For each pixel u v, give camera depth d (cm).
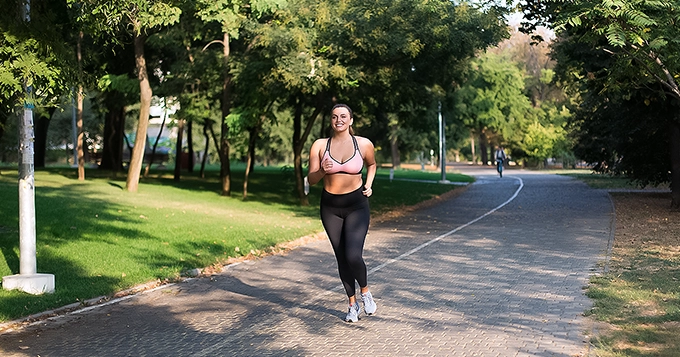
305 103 2672
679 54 1177
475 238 1519
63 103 1157
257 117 2334
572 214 2002
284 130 6088
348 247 771
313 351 671
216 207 2172
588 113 2755
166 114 3206
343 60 2067
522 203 2491
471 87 5150
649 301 826
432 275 1078
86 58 1135
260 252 1377
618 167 2609
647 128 2138
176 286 1042
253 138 2553
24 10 953
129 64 3042
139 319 827
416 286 993
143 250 1295
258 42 2059
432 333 728
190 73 2609
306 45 1989
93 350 691
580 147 2917
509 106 6178
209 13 1850
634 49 1230
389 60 2133
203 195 2597
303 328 769
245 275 1137
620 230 1572
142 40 2400
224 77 2517
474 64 5359
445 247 1388
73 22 1109
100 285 998
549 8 1502
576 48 1758
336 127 767
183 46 2744
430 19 1984
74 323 809
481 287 969
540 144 6328
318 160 785
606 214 1967
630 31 1142
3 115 1156
